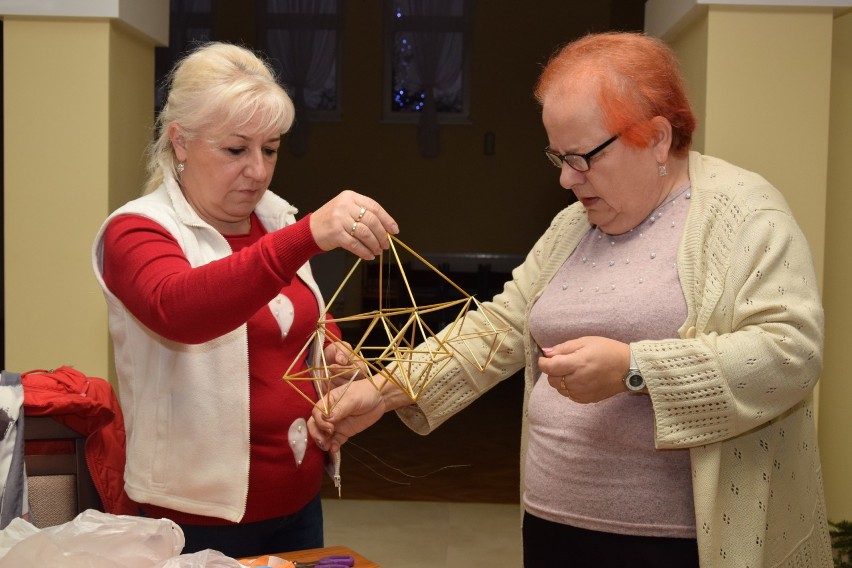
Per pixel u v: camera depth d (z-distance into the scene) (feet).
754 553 4.94
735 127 10.80
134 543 4.11
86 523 4.18
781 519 5.18
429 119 38.60
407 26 38.73
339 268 35.50
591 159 5.00
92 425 6.23
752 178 5.19
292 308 5.74
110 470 6.30
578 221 5.83
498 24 38.78
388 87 39.22
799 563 5.26
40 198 11.73
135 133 12.97
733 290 4.89
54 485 6.20
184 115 5.33
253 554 5.67
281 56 38.40
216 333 4.67
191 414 5.43
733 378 4.66
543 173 39.11
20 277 11.80
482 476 17.58
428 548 13.21
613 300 5.17
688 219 5.11
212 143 5.32
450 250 39.37
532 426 5.71
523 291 6.12
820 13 10.66
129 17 11.87
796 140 10.78
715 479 4.85
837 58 11.35
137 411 5.53
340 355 5.86
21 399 6.04
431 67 38.60
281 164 39.06
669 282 5.08
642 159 5.04
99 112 11.67
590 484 5.21
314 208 39.19
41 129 11.68
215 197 5.51
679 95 5.08
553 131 5.07
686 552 5.05
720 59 10.75
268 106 5.27
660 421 4.74
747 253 4.89
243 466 5.45
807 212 10.85
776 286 4.82
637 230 5.35
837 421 11.60
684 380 4.69
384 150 39.09
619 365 4.73
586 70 4.96
